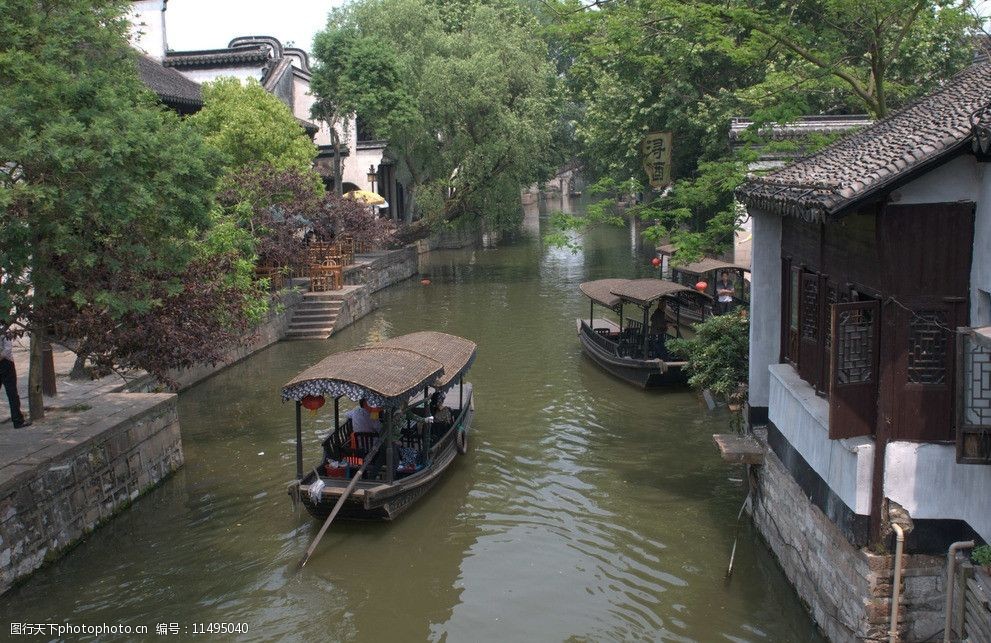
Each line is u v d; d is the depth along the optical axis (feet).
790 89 44.27
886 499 23.62
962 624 21.72
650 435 50.39
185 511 40.45
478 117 114.01
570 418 53.83
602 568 34.40
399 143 118.32
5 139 27.71
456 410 49.85
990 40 38.04
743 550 35.53
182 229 35.29
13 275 30.48
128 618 31.12
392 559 35.63
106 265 34.24
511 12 131.75
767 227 35.70
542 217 214.69
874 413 24.16
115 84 35.58
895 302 23.06
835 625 26.37
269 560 35.63
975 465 22.59
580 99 102.53
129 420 40.83
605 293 68.39
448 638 29.76
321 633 30.25
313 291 86.74
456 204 122.01
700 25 43.11
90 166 28.66
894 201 22.71
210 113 78.02
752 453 34.71
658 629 29.81
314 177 88.58
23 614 31.27
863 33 42.88
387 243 114.42
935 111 28.58
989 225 21.70
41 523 34.19
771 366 34.35
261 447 49.34
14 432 38.40
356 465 40.68
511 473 44.75
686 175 90.53
